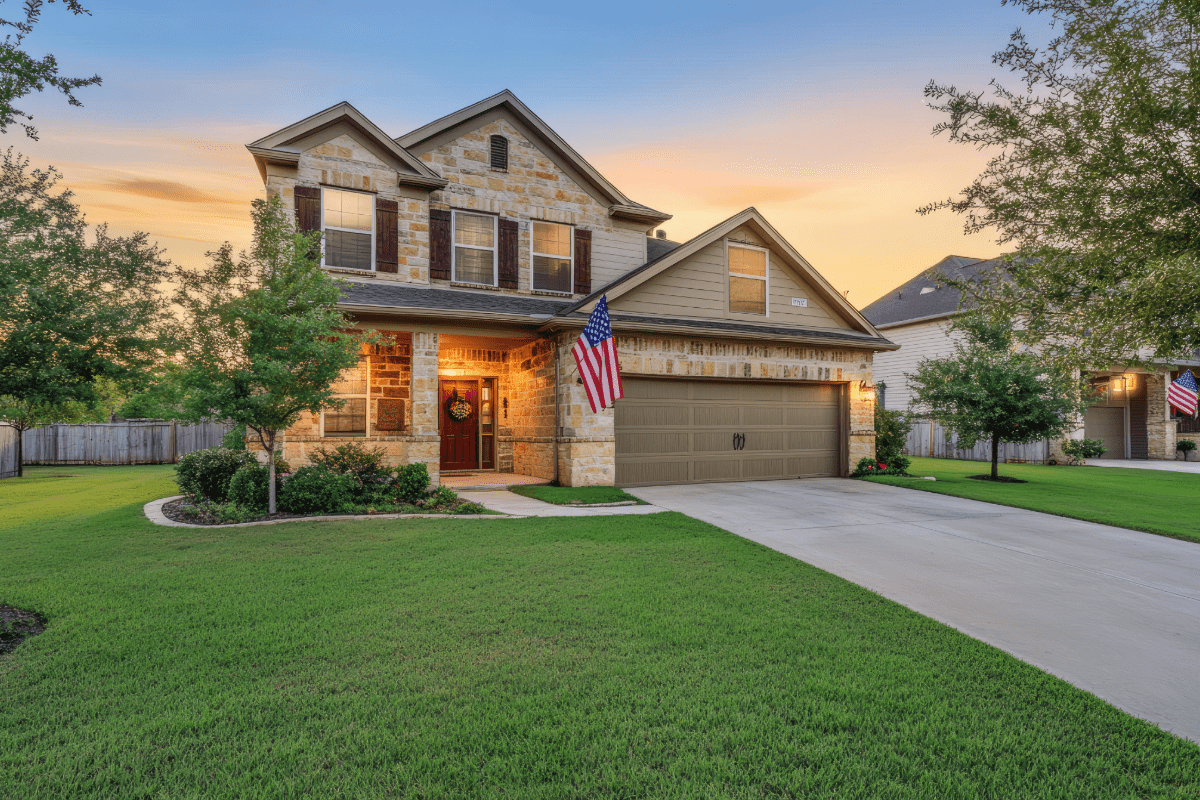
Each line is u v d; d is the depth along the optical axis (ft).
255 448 37.47
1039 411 45.78
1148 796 8.26
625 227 50.26
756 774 8.57
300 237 29.01
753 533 26.71
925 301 88.79
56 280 16.43
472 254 45.01
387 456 40.70
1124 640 14.57
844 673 12.09
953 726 10.06
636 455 42.91
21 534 25.46
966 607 16.96
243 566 19.83
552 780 8.39
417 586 17.65
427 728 9.70
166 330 20.68
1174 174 14.15
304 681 11.43
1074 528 28.43
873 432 50.72
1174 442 78.54
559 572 19.39
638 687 11.27
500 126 46.01
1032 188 16.56
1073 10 15.26
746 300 48.83
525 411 47.21
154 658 12.37
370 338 30.83
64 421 61.16
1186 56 14.15
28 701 10.56
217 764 8.67
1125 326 15.02
